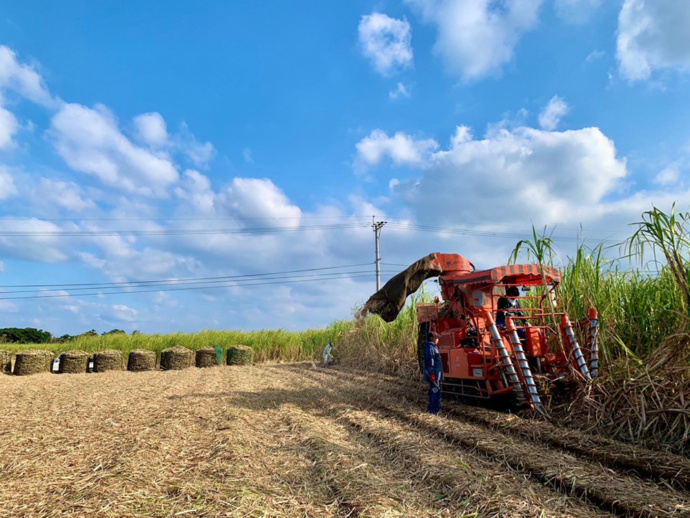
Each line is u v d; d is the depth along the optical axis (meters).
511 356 7.59
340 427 7.08
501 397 7.70
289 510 3.83
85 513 3.59
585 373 7.06
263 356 22.02
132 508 3.70
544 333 7.93
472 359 7.90
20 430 6.70
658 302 6.93
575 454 5.32
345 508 3.89
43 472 4.67
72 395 10.41
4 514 3.66
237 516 3.58
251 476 4.58
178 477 4.50
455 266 9.66
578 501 4.04
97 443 5.82
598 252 7.65
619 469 4.82
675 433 5.40
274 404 8.95
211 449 5.48
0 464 5.01
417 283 9.59
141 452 5.23
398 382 11.45
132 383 12.80
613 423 5.98
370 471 4.80
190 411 7.92
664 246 6.12
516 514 3.67
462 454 5.36
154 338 22.11
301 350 22.14
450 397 8.96
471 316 8.62
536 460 4.91
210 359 18.97
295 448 5.76
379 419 7.51
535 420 6.73
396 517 3.66
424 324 10.84
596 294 7.57
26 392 11.12
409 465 5.05
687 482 4.24
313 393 10.27
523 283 8.46
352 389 10.68
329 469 4.84
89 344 21.03
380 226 35.91
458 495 4.14
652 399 5.79
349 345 17.50
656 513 3.61
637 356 7.00
